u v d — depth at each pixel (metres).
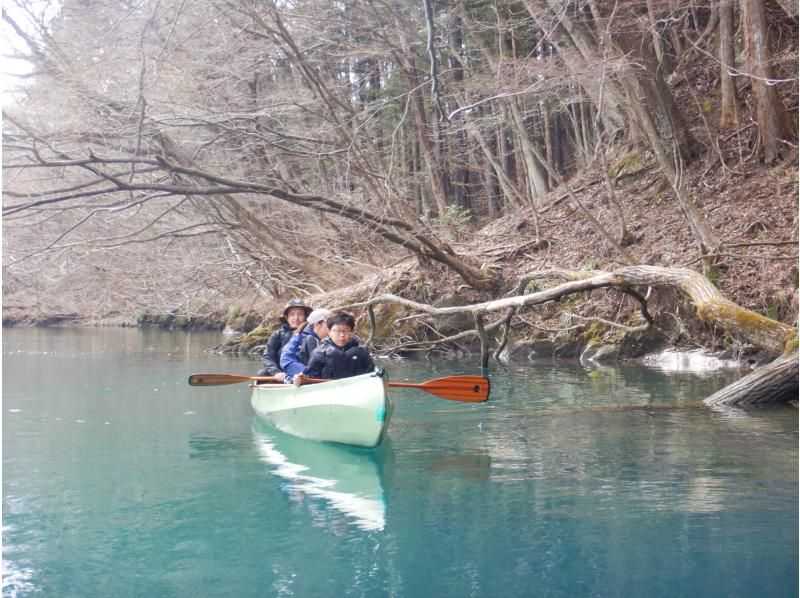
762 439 6.45
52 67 11.17
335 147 13.91
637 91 14.92
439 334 13.70
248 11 12.28
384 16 16.38
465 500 4.82
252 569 3.74
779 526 4.23
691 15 18.56
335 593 3.45
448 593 3.40
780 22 16.22
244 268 16.45
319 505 4.77
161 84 11.80
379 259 16.72
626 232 14.76
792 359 7.96
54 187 13.41
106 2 11.62
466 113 19.30
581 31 12.84
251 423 7.74
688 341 12.14
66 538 4.22
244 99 13.15
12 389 10.39
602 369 11.59
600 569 3.66
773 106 14.45
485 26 16.28
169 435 7.10
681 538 4.06
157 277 17.02
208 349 16.61
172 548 4.05
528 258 15.69
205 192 11.01
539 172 20.62
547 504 4.70
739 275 12.27
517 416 7.75
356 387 6.32
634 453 6.00
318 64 16.03
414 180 20.73
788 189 13.65
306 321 7.71
